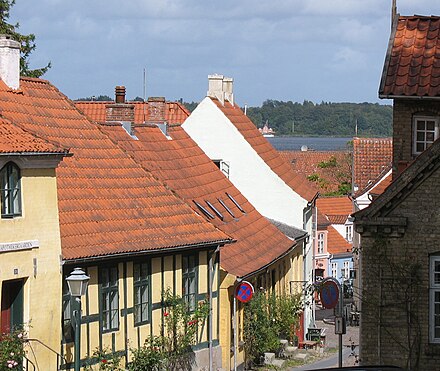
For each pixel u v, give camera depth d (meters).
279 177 65.69
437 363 31.61
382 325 31.81
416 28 36.53
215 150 65.81
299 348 58.47
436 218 31.45
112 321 37.25
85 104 68.19
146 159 48.81
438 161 31.19
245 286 46.50
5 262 31.34
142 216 40.25
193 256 42.69
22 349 31.38
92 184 39.50
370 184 65.88
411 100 35.00
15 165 31.80
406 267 31.64
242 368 48.97
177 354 40.81
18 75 39.31
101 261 36.31
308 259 72.19
